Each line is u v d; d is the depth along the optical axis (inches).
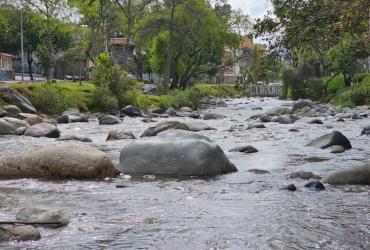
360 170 340.8
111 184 346.6
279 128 808.9
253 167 418.3
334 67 1909.4
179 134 421.4
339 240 211.6
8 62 3223.4
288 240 211.6
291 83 2260.1
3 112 939.3
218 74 4094.5
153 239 213.9
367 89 1566.2
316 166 418.9
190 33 2282.2
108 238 215.3
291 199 293.9
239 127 839.1
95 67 1432.1
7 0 1998.0
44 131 675.4
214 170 387.2
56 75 2989.7
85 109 1284.4
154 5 2386.8
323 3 423.2
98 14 2199.8
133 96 1432.1
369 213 258.2
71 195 309.7
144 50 3184.1
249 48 2404.0
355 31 450.0
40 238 214.1
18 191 322.7
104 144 587.8
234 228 230.7
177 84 2437.3
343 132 729.6
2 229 213.9
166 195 309.0
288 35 444.5
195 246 204.2
